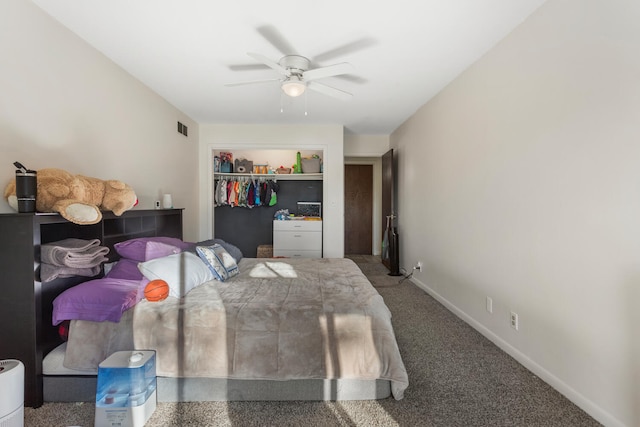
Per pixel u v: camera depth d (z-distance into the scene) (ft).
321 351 5.47
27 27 6.07
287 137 15.70
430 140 12.12
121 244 7.21
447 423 5.09
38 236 5.27
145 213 8.91
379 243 22.80
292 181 18.79
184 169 13.79
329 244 15.98
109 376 4.92
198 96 11.64
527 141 6.78
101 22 6.92
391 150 16.70
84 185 6.19
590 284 5.30
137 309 5.75
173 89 10.92
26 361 5.30
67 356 5.35
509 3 6.30
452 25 7.08
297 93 8.57
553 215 6.07
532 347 6.65
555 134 6.02
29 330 5.26
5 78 5.65
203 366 5.41
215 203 17.15
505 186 7.54
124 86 9.28
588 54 5.31
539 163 6.43
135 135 9.87
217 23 7.02
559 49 5.90
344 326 5.61
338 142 15.79
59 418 5.11
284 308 5.92
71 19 6.78
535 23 6.51
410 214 14.67
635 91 4.58
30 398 5.32
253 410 5.39
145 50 8.19
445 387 6.07
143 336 5.47
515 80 7.15
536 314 6.53
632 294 4.65
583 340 5.43
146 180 10.54
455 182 10.12
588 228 5.33
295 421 5.13
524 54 6.86
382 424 5.07
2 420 4.18
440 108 11.20
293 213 18.74
